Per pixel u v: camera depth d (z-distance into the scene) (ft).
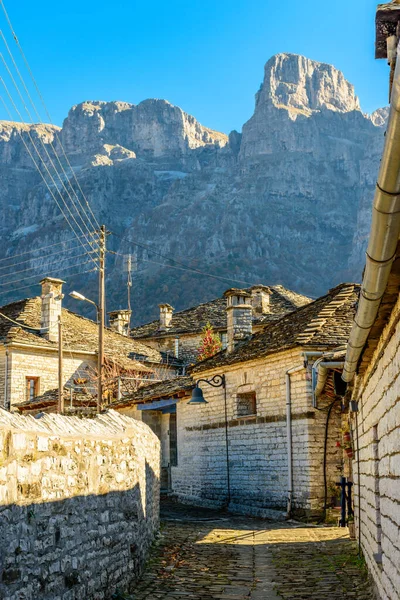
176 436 98.48
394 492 24.71
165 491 94.27
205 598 33.45
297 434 67.00
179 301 593.83
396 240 15.89
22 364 120.26
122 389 117.19
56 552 24.93
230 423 78.64
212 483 81.30
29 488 22.97
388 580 27.35
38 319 129.49
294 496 66.69
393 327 22.89
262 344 76.54
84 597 27.45
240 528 59.31
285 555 45.09
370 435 33.86
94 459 30.14
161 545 47.39
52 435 25.57
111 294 627.46
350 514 52.65
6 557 20.77
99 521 30.25
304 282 643.04
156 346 149.28
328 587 35.53
